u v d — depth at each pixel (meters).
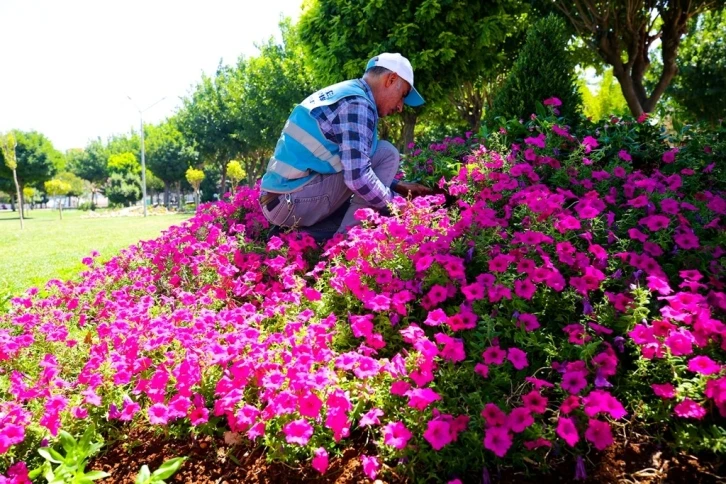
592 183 2.87
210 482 1.61
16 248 11.94
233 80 28.62
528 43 4.77
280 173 2.98
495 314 1.92
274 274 2.91
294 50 20.69
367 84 2.91
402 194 3.23
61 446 1.80
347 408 1.58
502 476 1.48
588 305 1.87
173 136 46.97
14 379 2.06
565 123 4.23
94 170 66.69
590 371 1.62
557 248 2.04
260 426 1.58
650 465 1.46
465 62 8.77
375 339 1.91
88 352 2.43
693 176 3.03
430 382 1.72
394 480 1.51
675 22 8.48
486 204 2.76
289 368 1.74
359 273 2.37
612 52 8.87
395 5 8.22
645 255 2.05
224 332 2.33
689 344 1.52
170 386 1.98
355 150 2.71
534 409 1.46
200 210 5.02
